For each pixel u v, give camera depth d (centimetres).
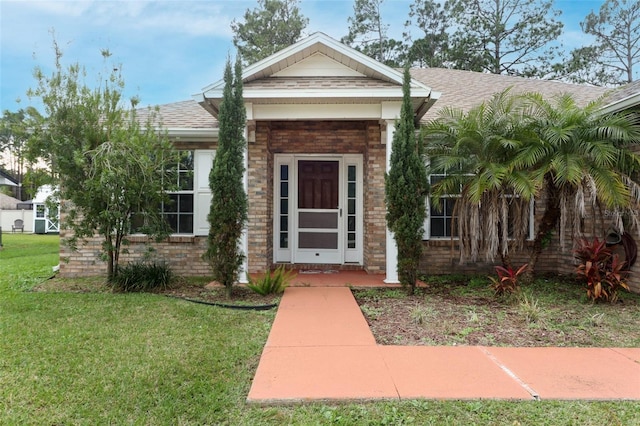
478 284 769
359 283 773
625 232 712
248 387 340
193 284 770
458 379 351
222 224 650
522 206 716
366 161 910
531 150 642
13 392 325
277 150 951
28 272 910
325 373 363
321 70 802
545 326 507
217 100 734
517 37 2359
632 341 461
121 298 644
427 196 722
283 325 509
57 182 684
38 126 670
